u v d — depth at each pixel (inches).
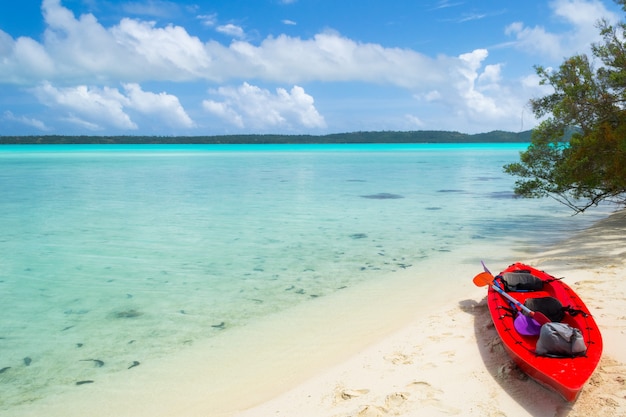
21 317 309.1
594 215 719.1
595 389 188.4
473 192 1045.2
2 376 228.8
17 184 1228.5
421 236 572.1
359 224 660.1
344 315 305.0
